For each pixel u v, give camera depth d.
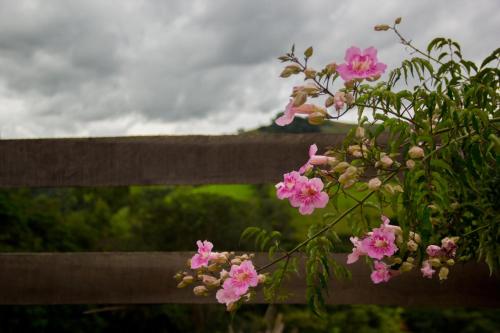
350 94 1.23
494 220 1.39
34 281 2.06
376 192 1.27
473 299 1.92
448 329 6.29
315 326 6.13
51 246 5.53
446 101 1.23
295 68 1.26
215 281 1.46
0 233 4.98
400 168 1.28
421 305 1.94
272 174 2.02
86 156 2.08
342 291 1.96
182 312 6.25
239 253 1.97
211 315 6.33
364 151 1.32
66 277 2.05
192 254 2.03
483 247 1.42
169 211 6.82
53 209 6.11
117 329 5.80
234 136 2.05
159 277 2.03
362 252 1.51
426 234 1.26
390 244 1.37
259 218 6.96
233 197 7.23
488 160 1.37
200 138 2.06
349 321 6.23
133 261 2.04
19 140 2.09
